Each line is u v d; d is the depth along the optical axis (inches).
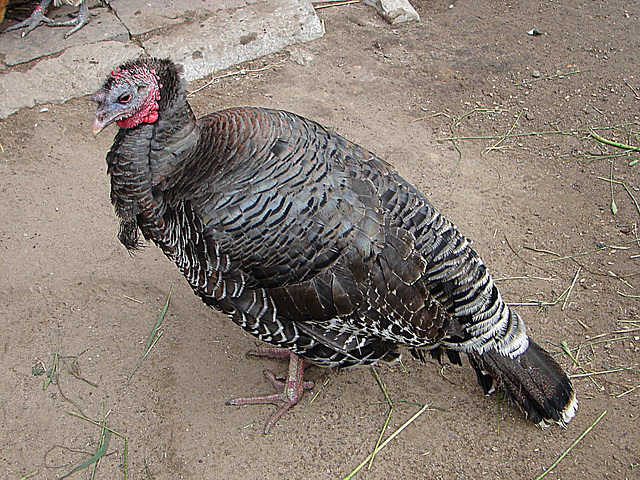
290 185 31.6
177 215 32.7
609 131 55.2
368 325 33.4
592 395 38.1
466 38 66.1
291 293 32.3
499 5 71.0
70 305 43.5
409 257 32.9
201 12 66.1
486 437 36.8
